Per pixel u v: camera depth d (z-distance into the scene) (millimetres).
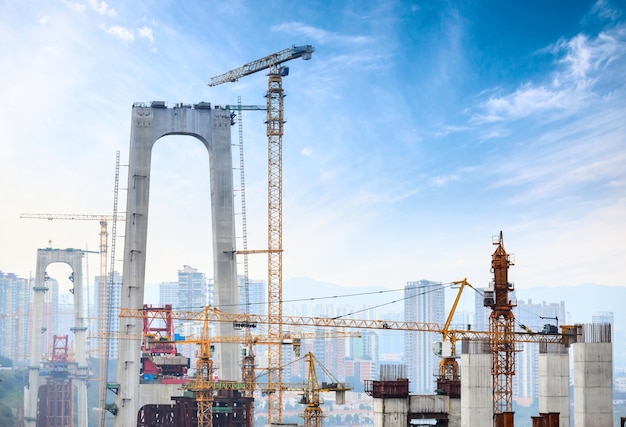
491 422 198875
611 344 191750
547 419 189625
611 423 190500
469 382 199375
